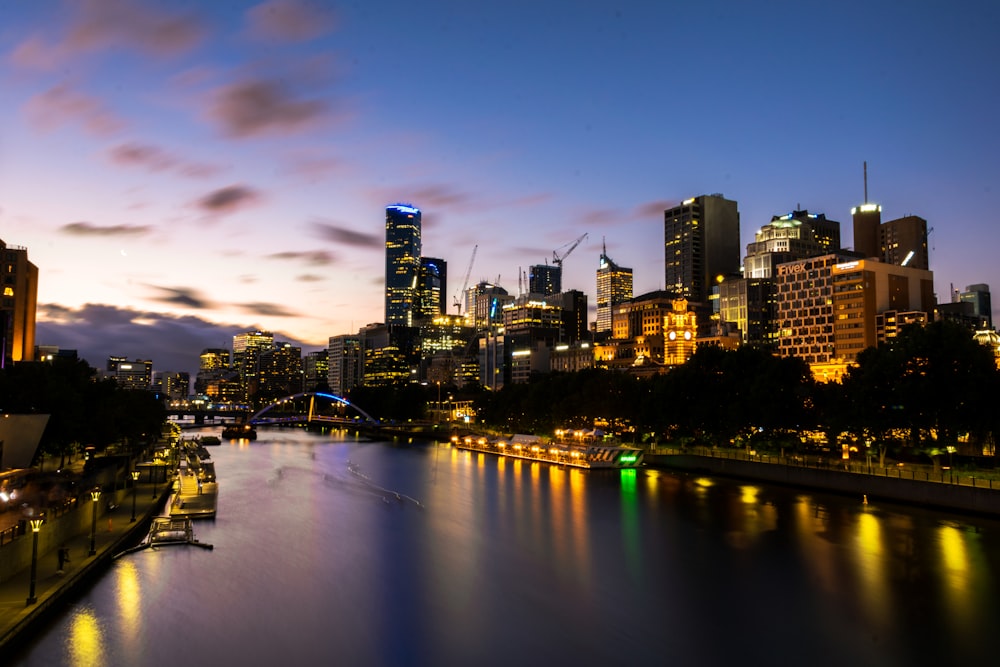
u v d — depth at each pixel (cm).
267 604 6988
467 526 10681
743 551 9050
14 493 9244
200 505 11575
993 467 12619
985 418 11806
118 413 15475
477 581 7819
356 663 5728
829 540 9550
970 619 6644
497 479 16350
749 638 6247
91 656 5675
